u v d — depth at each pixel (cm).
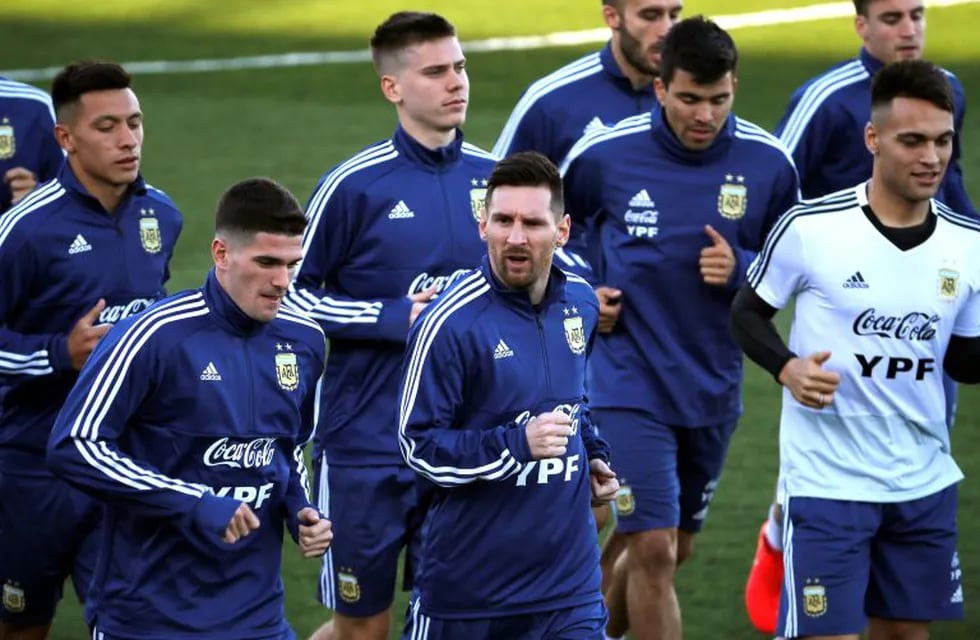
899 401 2045
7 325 2209
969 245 2047
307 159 5131
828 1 6850
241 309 1836
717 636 2547
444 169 2305
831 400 2019
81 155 2180
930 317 2033
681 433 2428
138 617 1834
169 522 1794
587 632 1931
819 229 2038
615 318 2381
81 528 2227
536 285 1897
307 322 1912
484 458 1827
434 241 2284
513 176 1834
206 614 1838
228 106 5759
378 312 2217
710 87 2311
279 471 1892
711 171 2392
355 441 2283
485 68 6081
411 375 1880
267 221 1795
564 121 2661
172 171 5034
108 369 1794
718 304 2395
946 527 2081
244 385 1852
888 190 2016
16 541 2245
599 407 2397
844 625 2052
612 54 2653
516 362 1891
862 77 2625
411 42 2248
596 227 2469
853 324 2036
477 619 1925
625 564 2477
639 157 2400
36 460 2217
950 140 1991
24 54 6372
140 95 5897
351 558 2305
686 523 2519
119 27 6725
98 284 2209
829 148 2648
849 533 2045
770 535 2514
